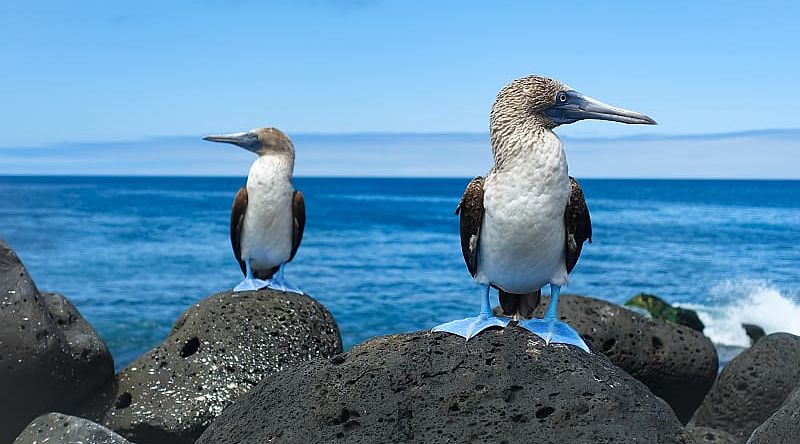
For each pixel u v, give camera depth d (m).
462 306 5.11
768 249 9.30
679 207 18.81
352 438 1.50
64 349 1.94
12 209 15.79
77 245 8.77
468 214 1.64
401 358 1.57
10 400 1.93
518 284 1.65
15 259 1.97
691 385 2.21
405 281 6.27
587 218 1.64
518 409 1.50
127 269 6.85
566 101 1.61
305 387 1.57
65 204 17.78
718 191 32.19
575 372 1.54
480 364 1.55
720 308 4.96
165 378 1.99
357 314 4.83
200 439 1.61
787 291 5.67
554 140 1.59
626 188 37.38
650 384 2.20
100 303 5.08
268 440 1.53
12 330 1.90
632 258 8.25
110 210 15.47
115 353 3.69
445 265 7.34
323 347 2.05
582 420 1.49
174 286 5.93
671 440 1.48
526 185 1.58
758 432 1.66
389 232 11.12
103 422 1.96
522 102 1.60
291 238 2.37
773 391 2.11
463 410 1.52
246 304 2.07
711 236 10.99
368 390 1.54
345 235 10.62
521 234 1.59
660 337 2.20
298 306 2.08
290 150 2.36
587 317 2.17
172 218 13.15
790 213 16.52
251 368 1.99
